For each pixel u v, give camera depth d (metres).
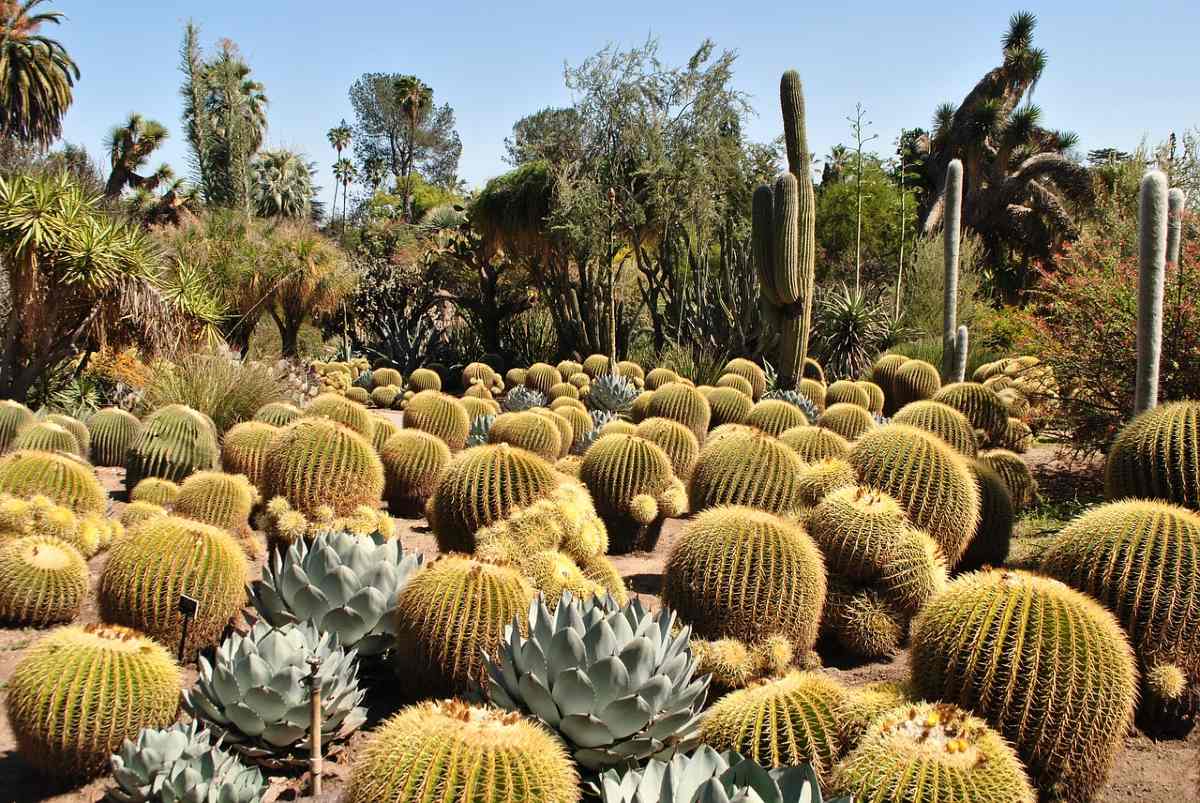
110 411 10.71
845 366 19.06
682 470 8.81
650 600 6.16
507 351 26.91
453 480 6.49
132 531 5.11
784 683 3.69
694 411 11.43
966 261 23.50
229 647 4.14
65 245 12.08
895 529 5.20
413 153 72.25
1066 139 33.97
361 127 73.06
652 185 21.75
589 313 23.94
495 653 4.22
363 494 6.82
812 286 16.91
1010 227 31.30
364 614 4.80
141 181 35.69
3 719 4.57
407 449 8.48
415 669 4.46
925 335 20.03
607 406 14.25
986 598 3.90
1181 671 4.32
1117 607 4.39
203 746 3.68
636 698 3.61
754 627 4.71
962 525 5.86
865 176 30.73
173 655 4.95
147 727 3.92
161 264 14.81
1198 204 14.90
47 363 12.72
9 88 27.25
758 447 7.02
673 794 2.96
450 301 29.08
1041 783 3.75
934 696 3.90
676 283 22.47
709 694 4.66
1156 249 7.21
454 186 62.25
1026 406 11.29
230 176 30.91
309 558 4.93
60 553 5.65
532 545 5.51
